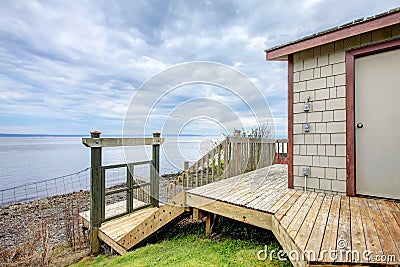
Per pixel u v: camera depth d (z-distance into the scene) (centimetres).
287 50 382
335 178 350
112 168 470
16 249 405
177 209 356
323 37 338
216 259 259
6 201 682
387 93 314
